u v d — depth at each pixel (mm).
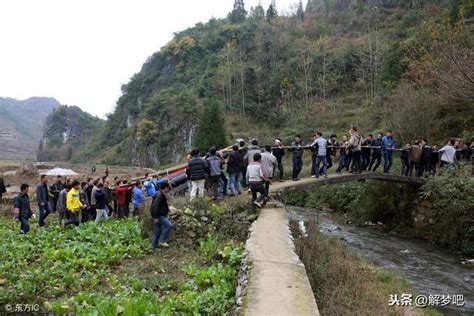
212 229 9914
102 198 13211
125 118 98562
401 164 18844
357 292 7141
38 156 97250
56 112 126438
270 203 11133
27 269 8156
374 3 74688
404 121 24031
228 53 73688
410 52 37812
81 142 120188
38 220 15227
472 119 21906
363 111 42281
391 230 18234
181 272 7973
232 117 62969
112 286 7188
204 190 12078
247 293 5281
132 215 14930
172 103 72000
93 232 11656
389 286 9406
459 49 22844
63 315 5770
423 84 25812
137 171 39906
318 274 7207
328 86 55812
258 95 65625
